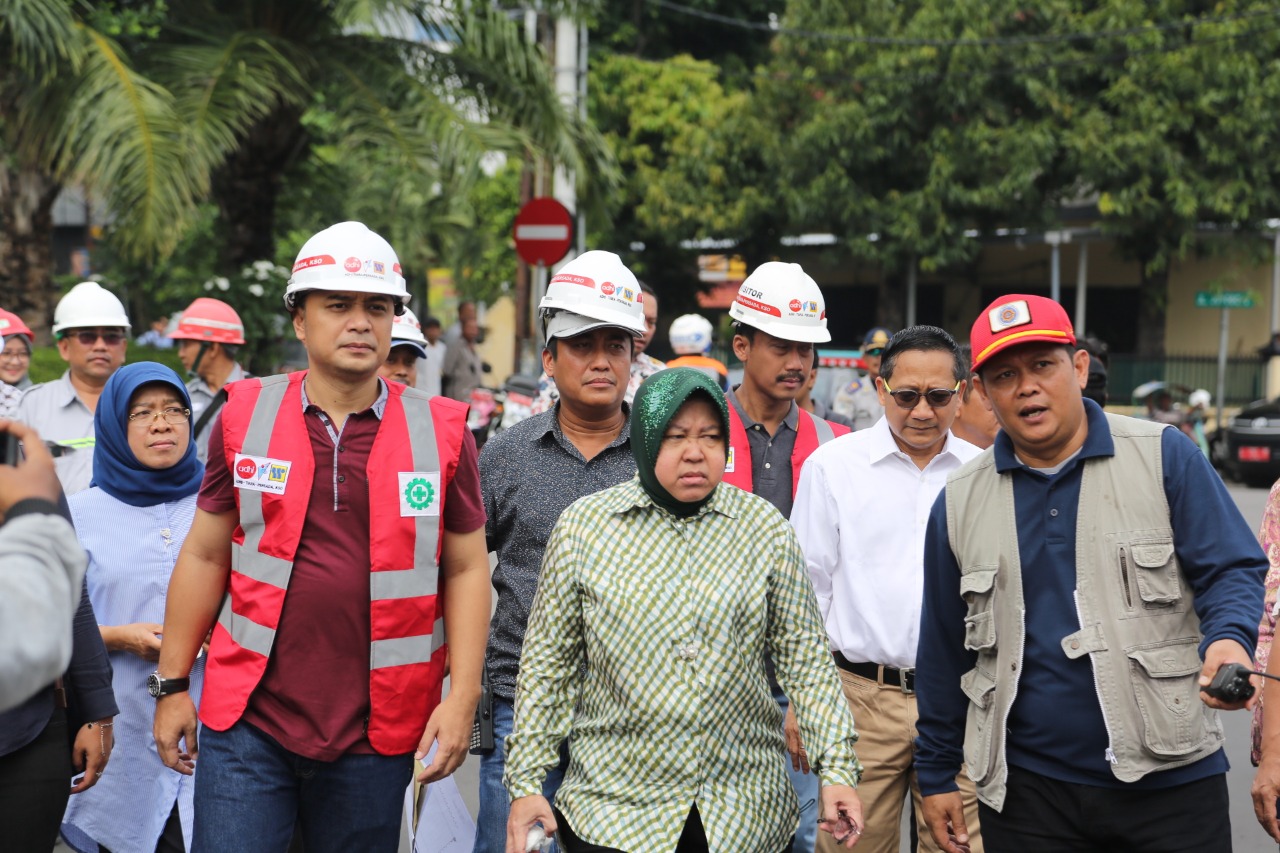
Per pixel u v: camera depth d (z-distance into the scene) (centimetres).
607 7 2641
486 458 442
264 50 1255
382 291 361
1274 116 2184
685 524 336
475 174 1300
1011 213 2334
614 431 440
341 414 370
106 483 454
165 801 439
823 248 2606
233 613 366
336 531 365
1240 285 2559
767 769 338
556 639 338
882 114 2283
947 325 2769
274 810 365
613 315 423
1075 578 336
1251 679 307
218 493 371
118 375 453
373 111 1305
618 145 2494
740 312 490
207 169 1165
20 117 1182
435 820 420
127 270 1873
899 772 452
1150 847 331
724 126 2441
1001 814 347
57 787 362
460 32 1376
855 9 2358
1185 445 338
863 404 1148
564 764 410
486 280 2738
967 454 453
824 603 461
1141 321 2594
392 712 367
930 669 370
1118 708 328
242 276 1304
